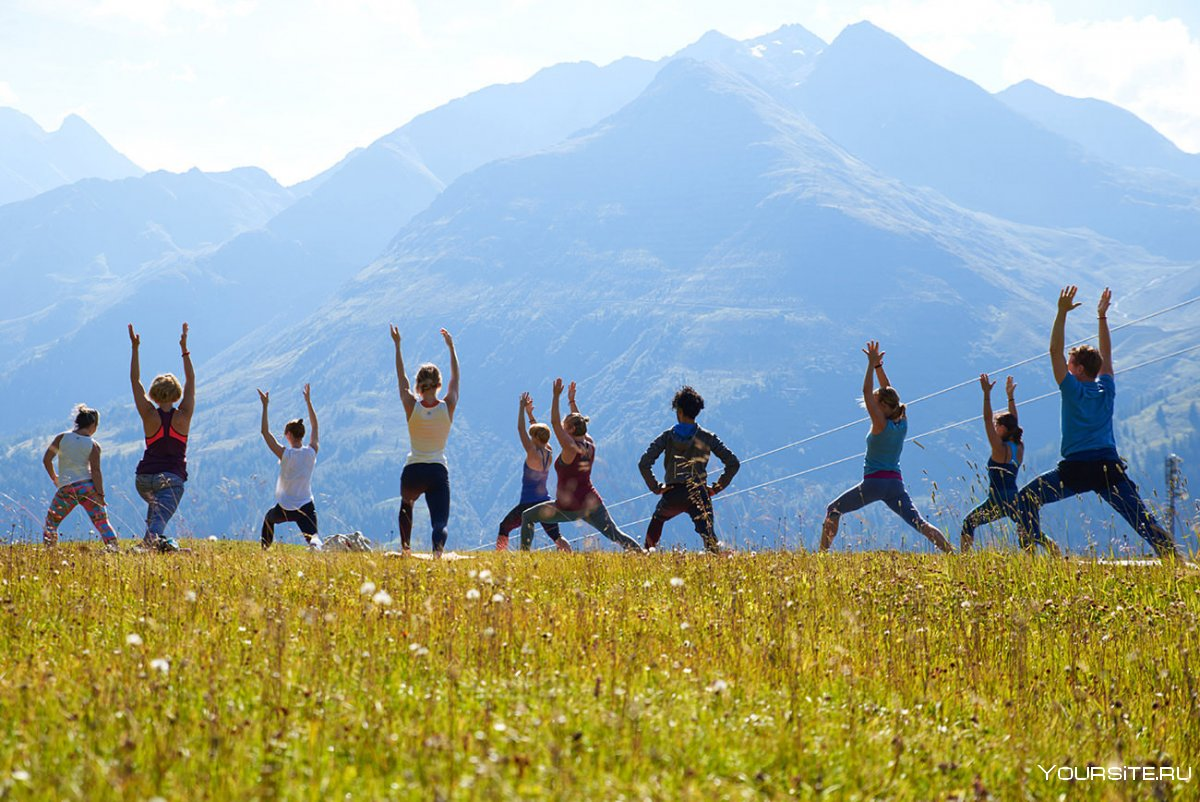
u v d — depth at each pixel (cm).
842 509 1500
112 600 945
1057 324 1312
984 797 526
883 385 1510
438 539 1553
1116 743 649
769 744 571
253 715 565
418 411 1552
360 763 511
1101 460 1301
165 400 1542
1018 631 874
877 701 704
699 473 1511
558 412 1645
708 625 871
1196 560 1220
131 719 531
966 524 1430
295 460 1747
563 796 448
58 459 1532
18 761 487
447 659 707
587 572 1200
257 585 1034
